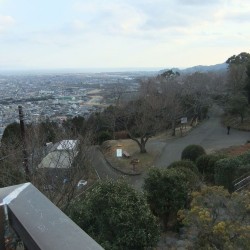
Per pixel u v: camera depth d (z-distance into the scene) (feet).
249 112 102.27
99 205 22.54
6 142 35.96
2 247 4.02
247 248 15.52
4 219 4.14
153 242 22.76
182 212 20.99
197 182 33.45
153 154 74.64
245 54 151.43
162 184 30.17
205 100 114.73
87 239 3.31
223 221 17.33
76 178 31.50
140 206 22.71
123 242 21.36
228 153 61.26
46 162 34.27
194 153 56.49
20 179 29.09
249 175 37.83
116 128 94.22
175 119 92.32
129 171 63.67
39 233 3.42
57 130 41.50
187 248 18.45
